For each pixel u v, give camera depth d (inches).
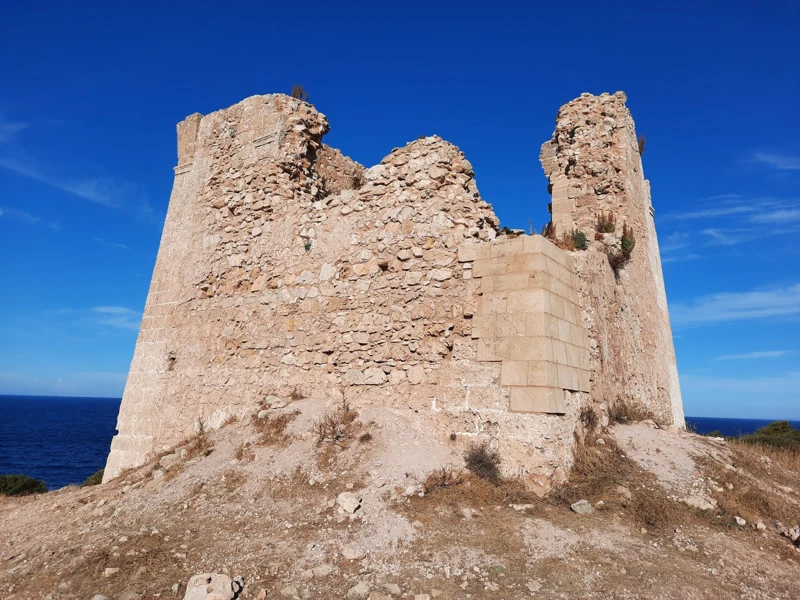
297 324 462.6
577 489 311.4
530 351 337.1
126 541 264.2
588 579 218.2
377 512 277.1
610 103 600.1
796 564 253.0
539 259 351.3
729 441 481.4
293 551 245.9
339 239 455.2
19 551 276.4
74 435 3294.8
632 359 560.1
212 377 509.7
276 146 522.3
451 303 381.7
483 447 335.9
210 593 203.6
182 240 579.5
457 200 404.8
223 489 327.0
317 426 380.2
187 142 605.3
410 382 386.6
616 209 574.6
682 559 242.5
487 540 248.2
